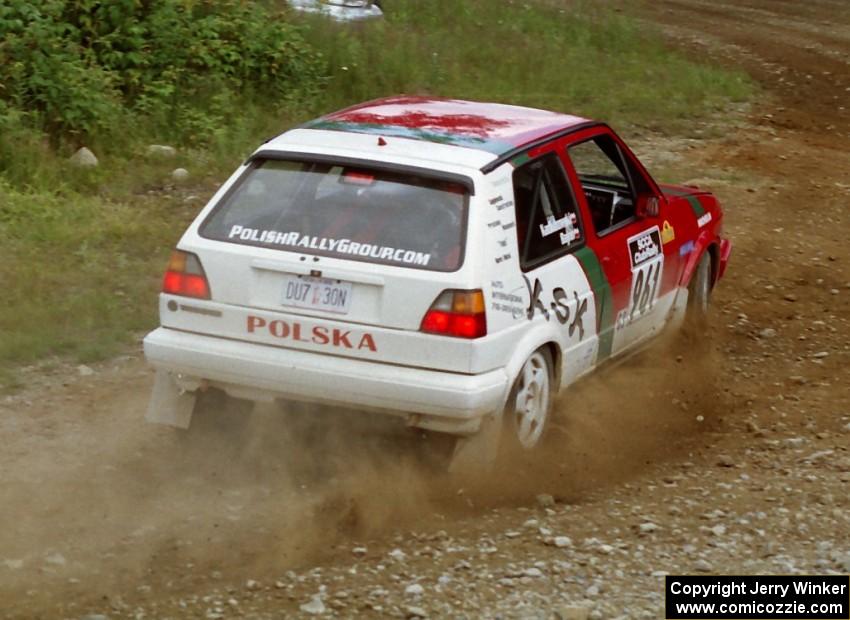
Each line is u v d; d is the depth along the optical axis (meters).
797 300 13.06
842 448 8.78
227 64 18.58
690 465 8.55
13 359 9.77
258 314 7.52
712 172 19.05
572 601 6.35
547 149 8.49
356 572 6.64
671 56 29.69
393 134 8.14
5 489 7.64
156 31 17.91
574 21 31.53
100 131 15.80
